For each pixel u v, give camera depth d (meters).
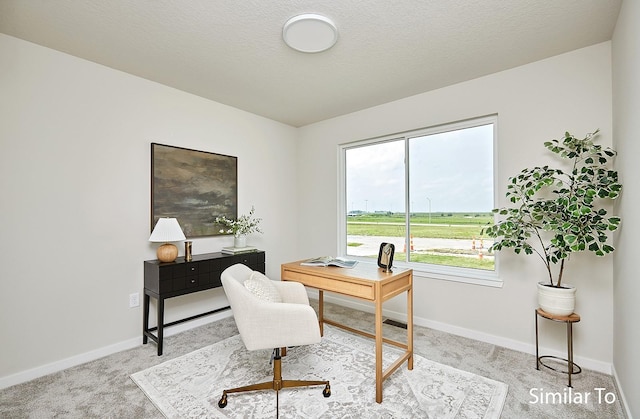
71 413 1.68
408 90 2.94
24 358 2.03
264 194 3.77
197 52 2.23
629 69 1.60
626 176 1.69
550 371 2.11
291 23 1.85
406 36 2.03
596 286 2.13
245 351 2.43
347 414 1.66
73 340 2.24
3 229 1.97
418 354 2.38
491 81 2.59
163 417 1.65
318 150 3.97
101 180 2.40
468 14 1.80
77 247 2.28
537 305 2.37
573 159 2.20
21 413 1.69
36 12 1.76
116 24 1.89
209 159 3.14
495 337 2.56
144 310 2.61
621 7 1.72
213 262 2.79
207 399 1.80
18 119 2.03
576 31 1.97
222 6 1.72
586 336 2.16
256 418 1.63
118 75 2.50
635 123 1.50
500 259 2.55
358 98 3.15
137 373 2.10
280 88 2.89
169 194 2.80
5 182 1.98
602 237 1.83
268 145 3.82
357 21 1.86
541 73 2.35
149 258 2.68
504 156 2.53
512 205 2.50
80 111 2.30
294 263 2.43
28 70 2.07
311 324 1.68
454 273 2.86
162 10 1.75
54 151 2.18
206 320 3.08
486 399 1.79
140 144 2.64
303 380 1.91
